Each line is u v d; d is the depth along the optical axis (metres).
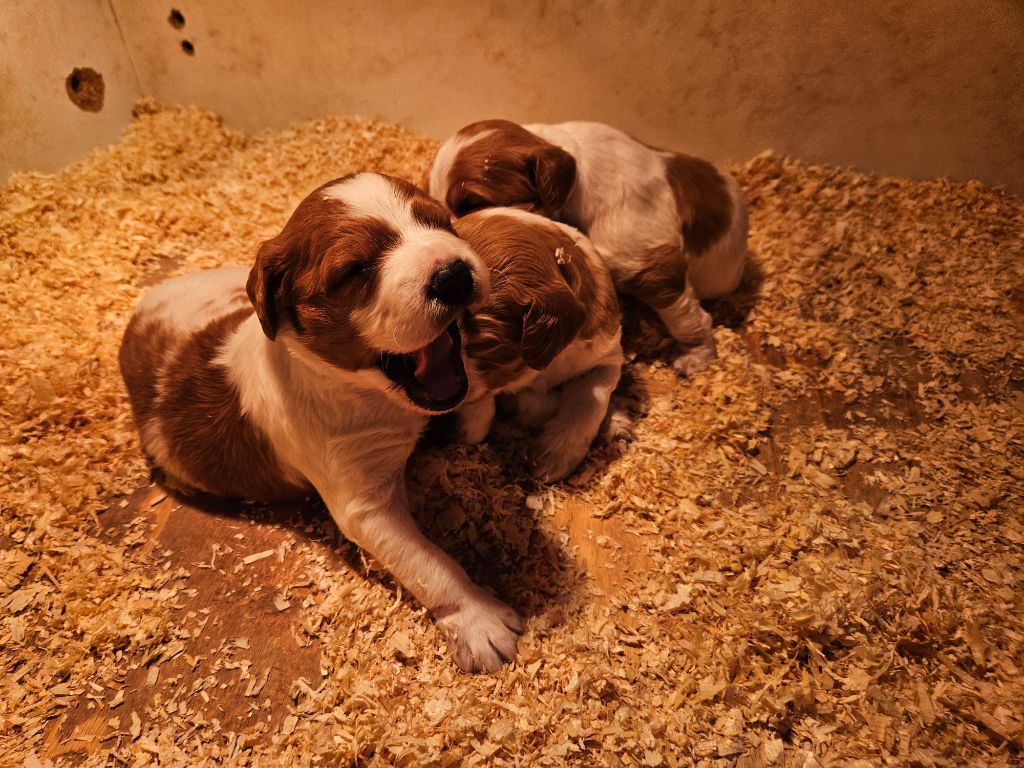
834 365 0.40
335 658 0.28
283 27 0.54
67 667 0.28
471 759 0.25
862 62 0.47
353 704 0.27
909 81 0.47
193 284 0.37
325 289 0.24
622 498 0.33
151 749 0.26
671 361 0.41
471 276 0.23
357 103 0.56
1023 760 0.25
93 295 0.44
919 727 0.26
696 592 0.30
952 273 0.45
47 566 0.31
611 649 0.28
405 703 0.27
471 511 0.33
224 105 0.59
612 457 0.35
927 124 0.49
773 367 0.40
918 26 0.45
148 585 0.31
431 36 0.52
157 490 0.35
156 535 0.33
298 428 0.29
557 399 0.36
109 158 0.54
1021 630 0.28
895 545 0.31
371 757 0.25
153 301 0.36
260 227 0.49
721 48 0.48
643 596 0.30
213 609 0.30
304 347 0.26
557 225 0.33
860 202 0.50
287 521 0.34
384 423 0.28
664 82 0.50
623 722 0.26
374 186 0.25
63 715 0.27
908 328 0.42
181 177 0.54
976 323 0.42
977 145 0.49
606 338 0.34
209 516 0.34
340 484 0.29
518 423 0.37
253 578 0.31
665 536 0.32
